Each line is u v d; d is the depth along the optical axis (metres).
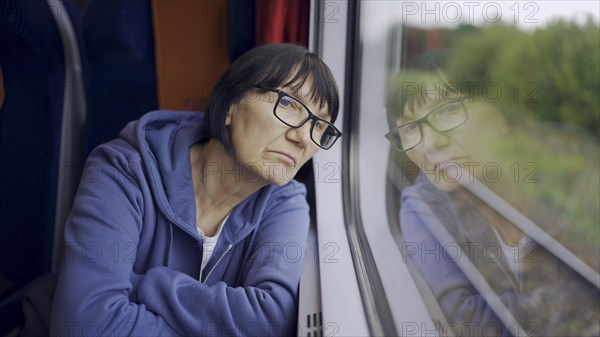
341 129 1.25
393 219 1.14
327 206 1.21
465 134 1.03
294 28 1.27
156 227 1.05
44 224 1.27
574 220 0.87
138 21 1.26
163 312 0.95
